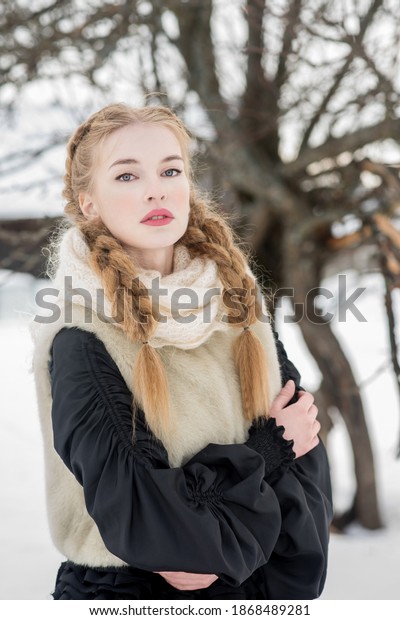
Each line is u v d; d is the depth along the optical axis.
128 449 1.81
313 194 6.07
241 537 1.82
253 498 1.87
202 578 1.90
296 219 5.71
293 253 5.82
